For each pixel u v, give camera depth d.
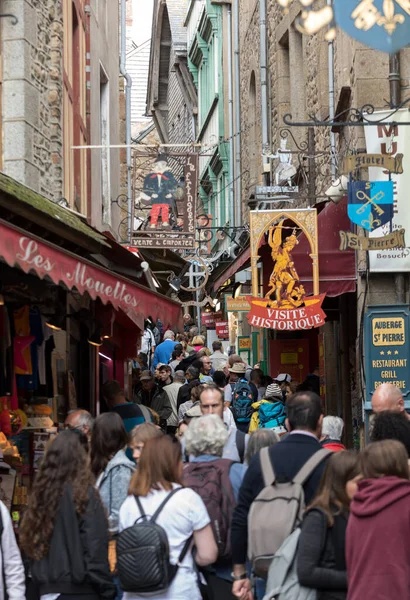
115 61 26.45
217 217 40.72
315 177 20.31
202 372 18.56
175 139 54.38
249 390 16.39
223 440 7.85
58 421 13.91
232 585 7.56
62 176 15.40
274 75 26.17
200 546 6.67
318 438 7.45
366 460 6.09
